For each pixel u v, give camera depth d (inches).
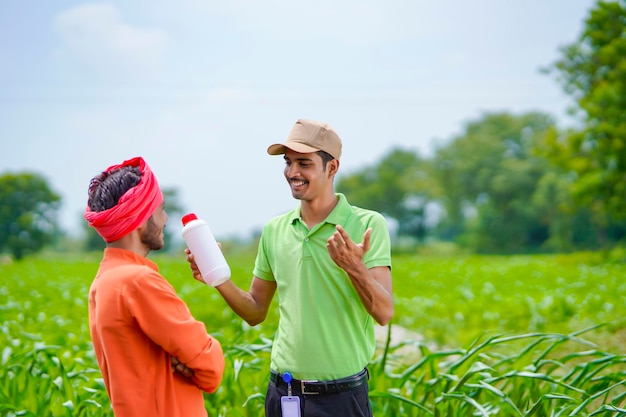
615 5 1134.4
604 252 1305.4
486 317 443.2
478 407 152.9
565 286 678.5
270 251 140.5
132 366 112.1
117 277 112.3
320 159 132.3
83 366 214.7
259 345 193.6
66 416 169.8
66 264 1362.0
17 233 2896.2
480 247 3321.9
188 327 111.8
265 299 144.5
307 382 130.1
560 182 2829.7
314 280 132.0
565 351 296.5
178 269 1026.7
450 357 302.8
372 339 137.2
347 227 133.7
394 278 860.6
